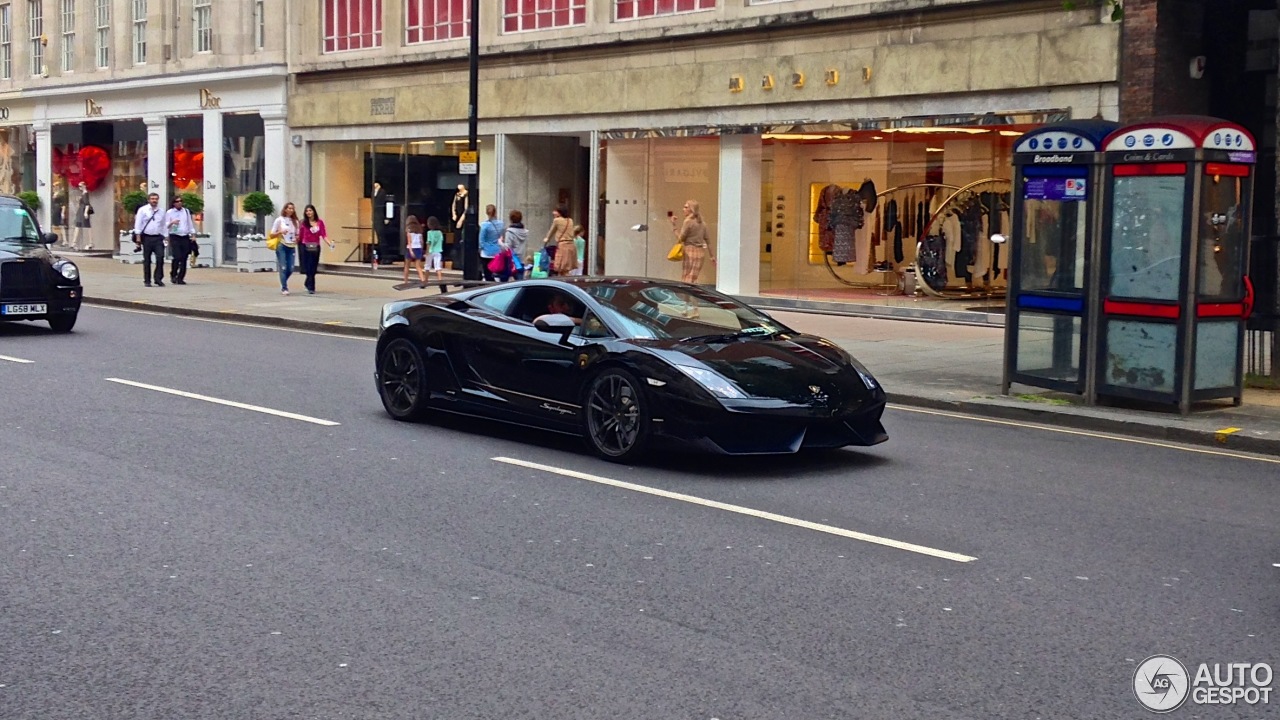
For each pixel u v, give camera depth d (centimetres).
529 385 1037
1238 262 1228
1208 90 1877
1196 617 608
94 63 4178
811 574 671
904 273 2181
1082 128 1245
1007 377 1322
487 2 2853
